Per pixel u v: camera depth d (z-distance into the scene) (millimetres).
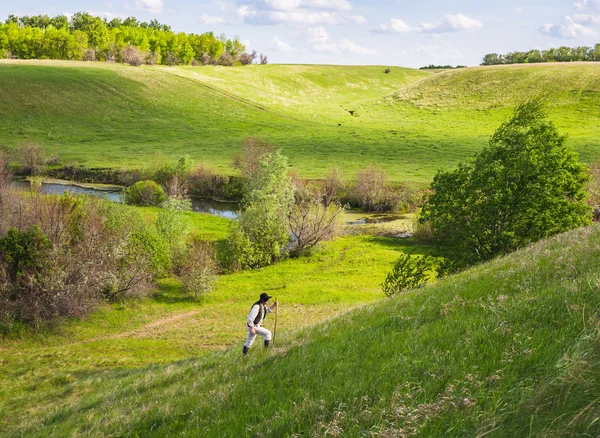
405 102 137125
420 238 49062
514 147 26891
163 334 28484
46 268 29391
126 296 33781
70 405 15055
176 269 39375
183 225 41812
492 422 5227
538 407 5195
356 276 39312
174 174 72062
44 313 28844
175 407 9336
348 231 53156
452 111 123875
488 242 26969
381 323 10672
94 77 125812
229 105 124188
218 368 12766
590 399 5059
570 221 25344
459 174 28391
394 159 82688
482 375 6418
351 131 108250
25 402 18234
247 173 70188
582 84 122000
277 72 171125
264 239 42781
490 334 7633
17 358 24688
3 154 75812
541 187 25562
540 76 132375
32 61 141375
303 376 8414
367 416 6156
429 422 5633
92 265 31688
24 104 107812
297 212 45938
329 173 70250
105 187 71688
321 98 154375
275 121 116812
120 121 108000
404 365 7426
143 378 16094
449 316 9469
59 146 90938
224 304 33750
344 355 8906
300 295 34531
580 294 8117
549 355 6316
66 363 23812
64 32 170750
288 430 6543
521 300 8812
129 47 157125
